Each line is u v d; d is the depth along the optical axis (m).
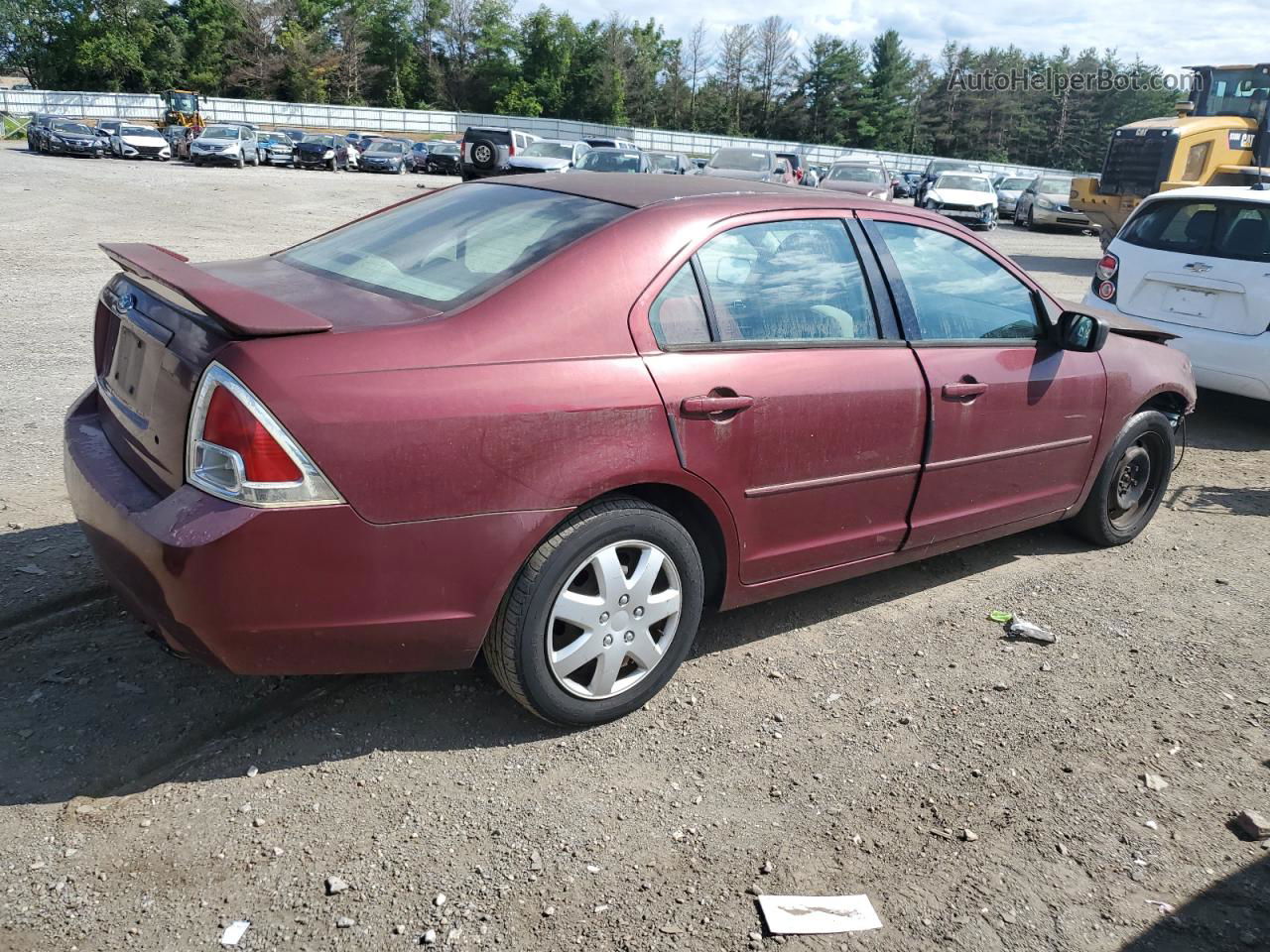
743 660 3.68
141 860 2.47
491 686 3.36
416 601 2.71
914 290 3.81
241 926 2.30
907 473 3.75
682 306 3.14
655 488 3.14
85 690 3.12
